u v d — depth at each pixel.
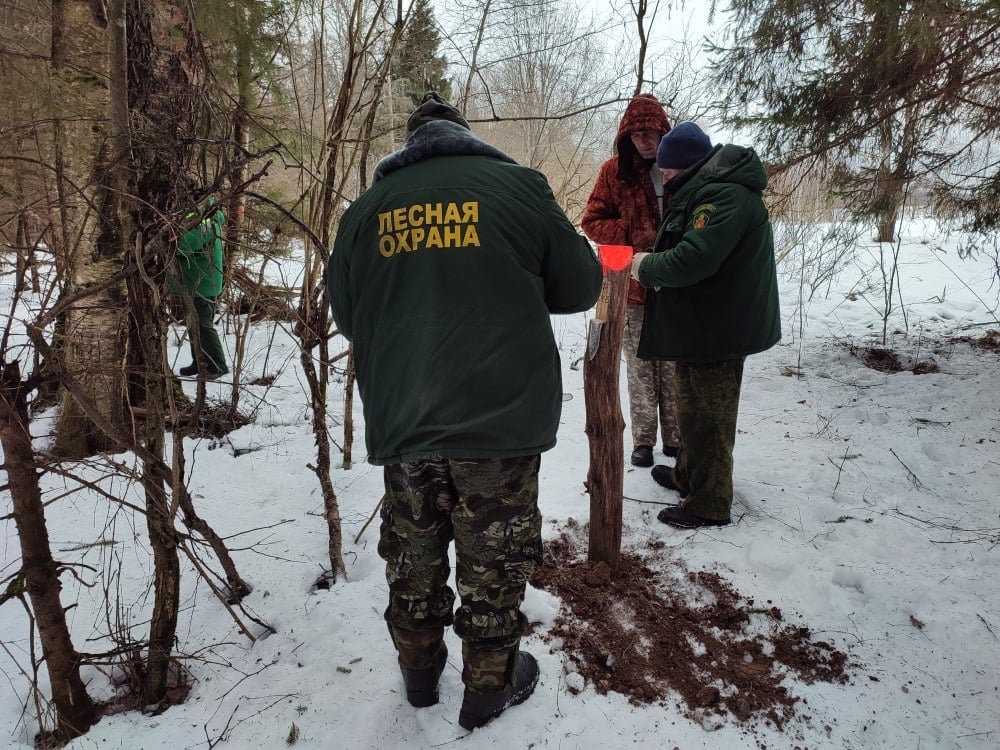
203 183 1.84
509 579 1.52
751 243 2.22
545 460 3.25
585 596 2.20
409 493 1.52
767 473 3.01
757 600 2.15
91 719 1.70
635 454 3.15
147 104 2.45
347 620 2.06
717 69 4.57
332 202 2.47
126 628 1.79
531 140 7.19
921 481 2.84
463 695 1.76
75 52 2.51
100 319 2.83
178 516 2.67
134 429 1.80
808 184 4.68
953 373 3.99
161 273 1.62
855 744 1.63
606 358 2.09
